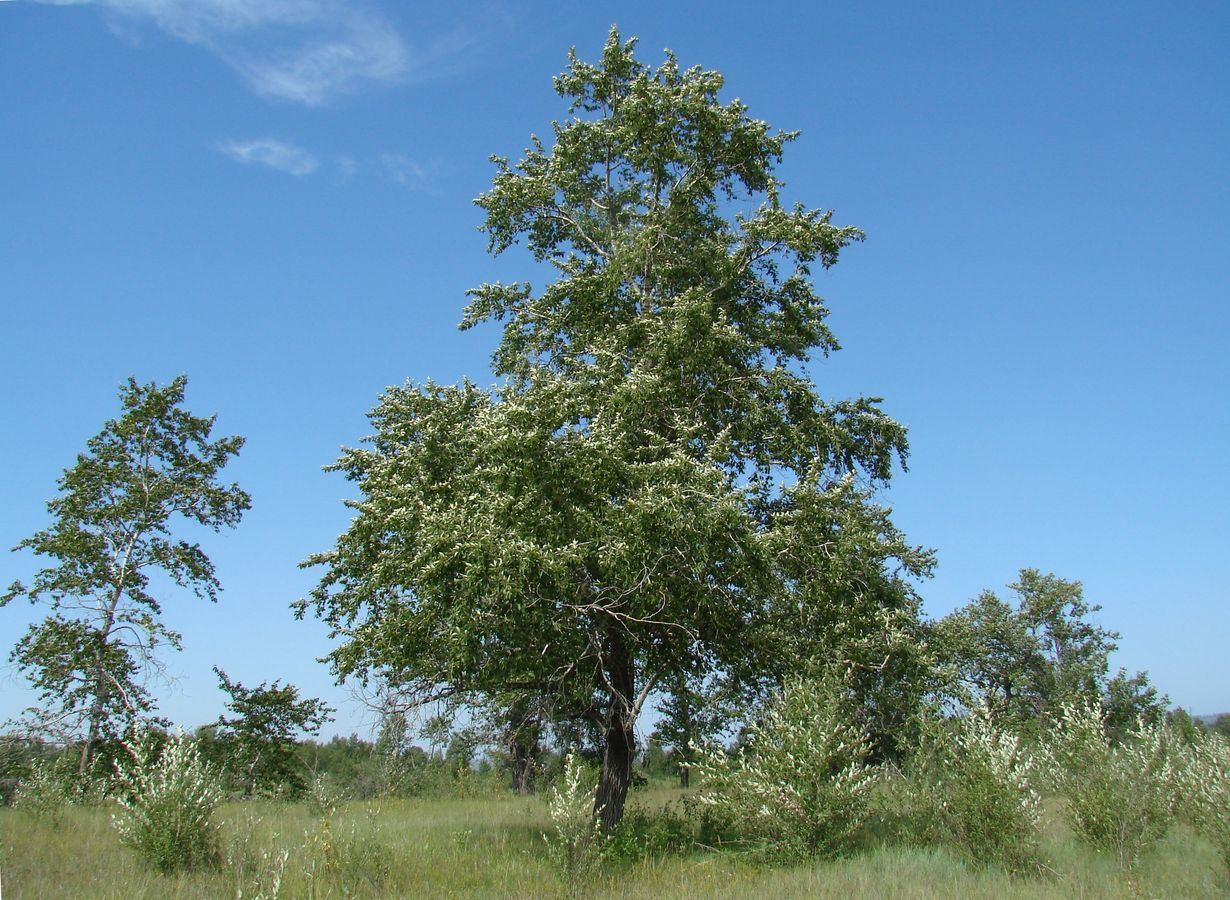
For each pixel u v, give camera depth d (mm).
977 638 41656
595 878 11297
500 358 19812
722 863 12844
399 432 16547
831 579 15602
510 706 16641
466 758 17422
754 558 14164
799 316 18797
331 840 11531
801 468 17688
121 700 27969
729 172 19594
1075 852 12500
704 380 17469
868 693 16219
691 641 16000
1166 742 14539
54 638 27797
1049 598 44906
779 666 16031
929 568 20484
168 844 11375
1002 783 12297
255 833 14367
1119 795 12648
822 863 12320
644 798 23094
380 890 10508
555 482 13820
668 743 17375
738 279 18703
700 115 18391
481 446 14508
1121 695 42250
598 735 18047
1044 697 42844
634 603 14195
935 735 13695
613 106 20250
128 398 31156
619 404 15547
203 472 31547
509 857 13086
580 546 13312
